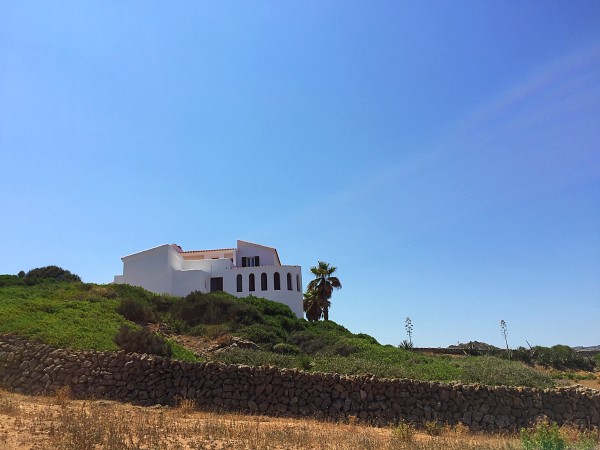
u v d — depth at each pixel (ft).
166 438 37.45
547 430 44.47
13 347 68.03
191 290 152.15
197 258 180.34
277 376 66.54
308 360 80.38
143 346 71.67
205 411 62.34
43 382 63.52
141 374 65.51
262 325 115.34
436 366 85.30
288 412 64.08
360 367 76.89
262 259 182.19
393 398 65.05
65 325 78.33
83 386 63.98
